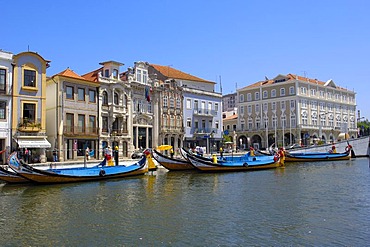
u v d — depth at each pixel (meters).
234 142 64.69
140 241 12.41
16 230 13.87
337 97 95.81
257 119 89.75
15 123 37.12
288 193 21.91
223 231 13.46
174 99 57.88
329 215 15.85
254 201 19.25
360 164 46.44
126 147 48.91
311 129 84.75
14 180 25.84
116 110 47.47
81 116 43.44
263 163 39.03
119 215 16.17
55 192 22.69
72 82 42.56
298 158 51.31
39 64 39.09
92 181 27.88
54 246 12.05
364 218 15.28
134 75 51.28
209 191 22.94
